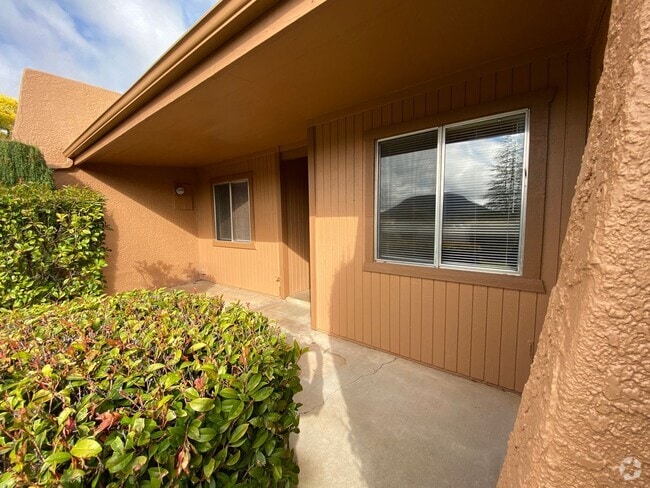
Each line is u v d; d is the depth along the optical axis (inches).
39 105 189.0
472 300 101.5
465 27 71.3
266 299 210.8
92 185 209.9
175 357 48.4
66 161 196.5
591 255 16.8
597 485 16.8
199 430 38.0
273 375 49.1
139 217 234.2
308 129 140.6
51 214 154.1
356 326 135.1
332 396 96.7
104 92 215.3
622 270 15.4
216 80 89.0
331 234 139.9
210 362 47.4
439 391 98.1
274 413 47.2
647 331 15.2
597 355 16.1
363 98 115.3
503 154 92.7
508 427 81.4
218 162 240.7
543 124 84.1
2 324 67.4
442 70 94.1
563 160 83.0
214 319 65.8
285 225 205.5
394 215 118.8
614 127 16.5
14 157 161.5
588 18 69.2
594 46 72.7
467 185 100.0
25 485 30.8
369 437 78.6
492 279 96.0
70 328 61.8
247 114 125.9
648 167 14.9
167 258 251.3
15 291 140.7
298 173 214.2
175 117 120.2
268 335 60.6
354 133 125.9
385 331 125.2
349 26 66.9
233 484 42.7
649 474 15.8
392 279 121.0
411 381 104.3
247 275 233.0
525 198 89.1
